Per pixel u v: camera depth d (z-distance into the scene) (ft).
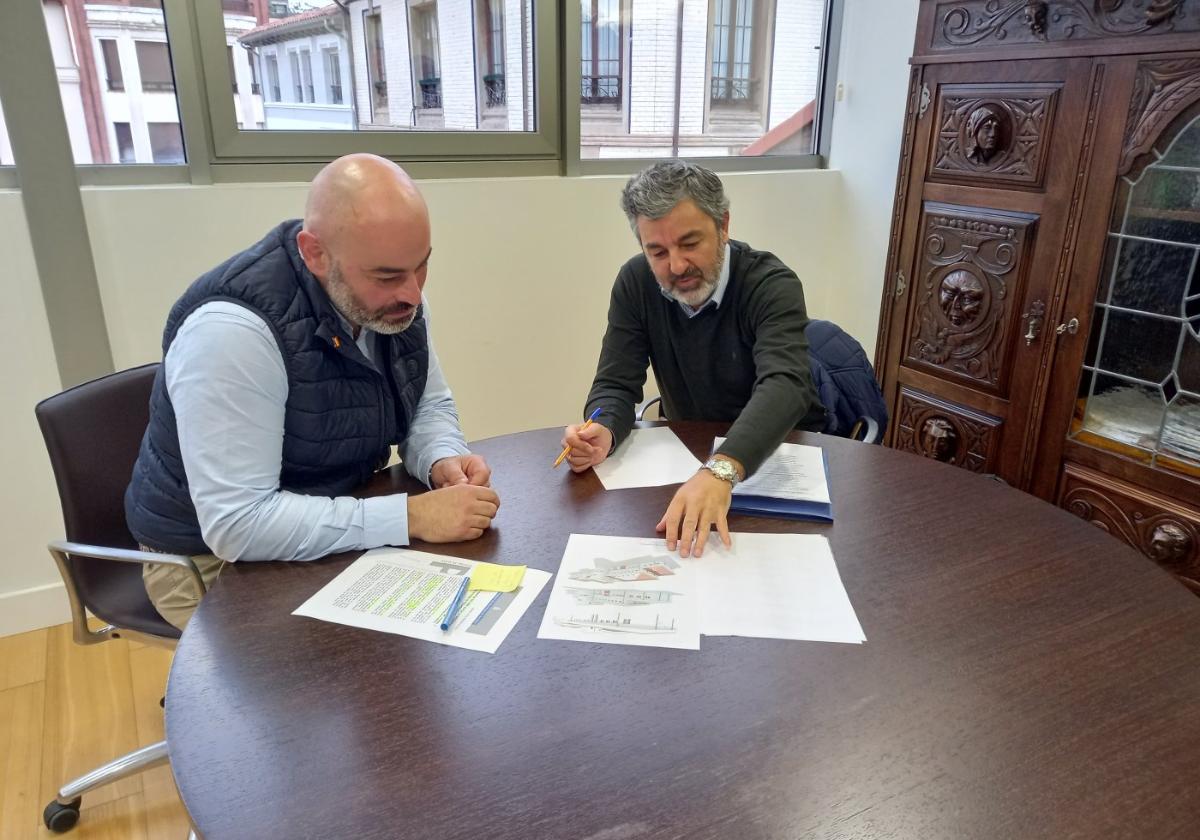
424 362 4.70
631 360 5.55
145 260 6.46
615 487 4.36
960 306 6.95
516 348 8.41
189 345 3.59
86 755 5.44
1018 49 6.11
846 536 3.82
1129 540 5.97
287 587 3.40
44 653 6.47
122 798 5.11
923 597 3.31
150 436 4.17
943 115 6.86
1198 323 5.34
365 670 2.86
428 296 7.77
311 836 2.19
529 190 7.95
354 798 2.31
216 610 3.23
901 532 3.86
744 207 9.25
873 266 9.52
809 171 9.54
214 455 3.54
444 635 3.06
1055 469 6.43
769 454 4.28
